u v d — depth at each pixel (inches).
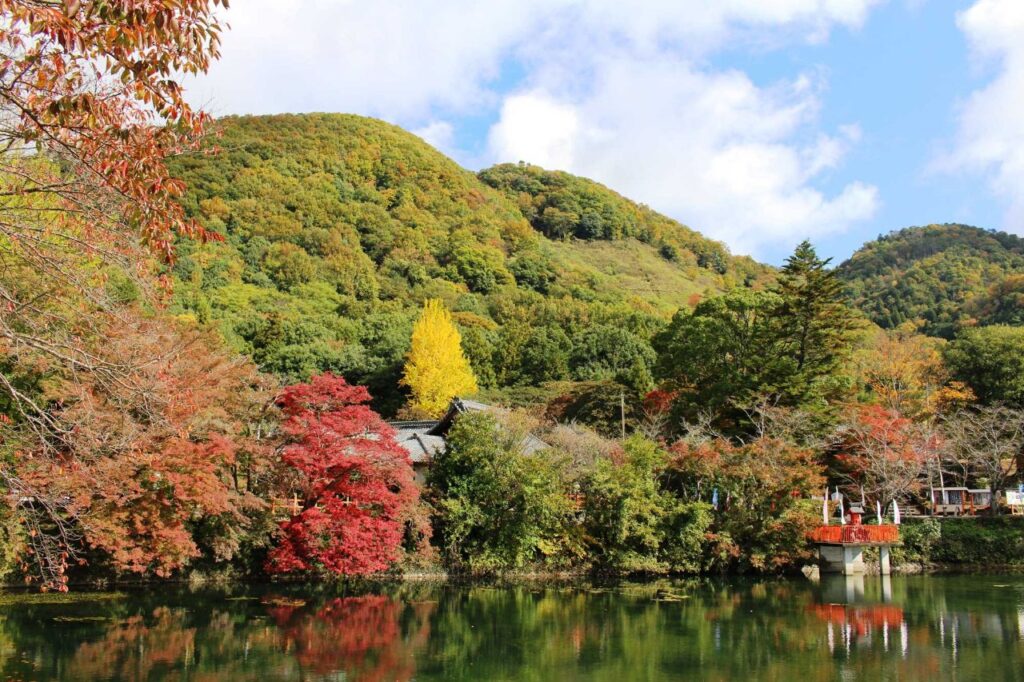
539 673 650.8
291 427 1077.8
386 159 4618.6
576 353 2623.0
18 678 613.3
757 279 5831.7
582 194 5708.7
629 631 818.2
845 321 1615.4
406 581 1181.7
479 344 2576.3
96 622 837.2
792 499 1252.5
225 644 745.6
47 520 898.7
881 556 1289.4
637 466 1299.2
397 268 3462.1
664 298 4328.3
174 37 308.2
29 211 409.1
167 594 1029.8
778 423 1408.7
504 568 1218.0
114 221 380.2
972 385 1809.8
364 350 2495.1
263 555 1167.6
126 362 452.4
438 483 1278.3
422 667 668.7
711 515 1264.8
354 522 1048.8
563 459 1290.6
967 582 1186.6
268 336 2404.0
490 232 4175.7
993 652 717.9
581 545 1224.2
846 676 640.4
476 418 1267.2
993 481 1494.8
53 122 337.4
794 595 1063.0
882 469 1365.7
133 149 338.6
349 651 722.8
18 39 305.6
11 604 933.2
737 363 1653.5
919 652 720.3
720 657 705.0
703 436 1505.9
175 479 900.0
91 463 703.1
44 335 439.8
